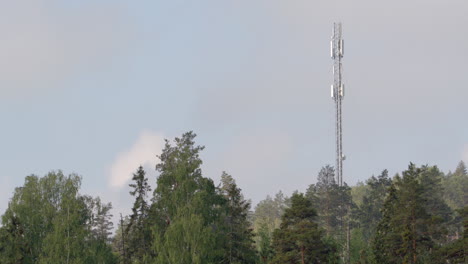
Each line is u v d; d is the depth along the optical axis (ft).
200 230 246.06
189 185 260.01
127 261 291.17
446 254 232.94
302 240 239.30
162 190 263.49
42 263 246.47
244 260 266.57
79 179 277.44
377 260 272.92
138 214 288.92
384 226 282.97
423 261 244.83
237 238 269.44
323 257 243.60
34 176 276.00
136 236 282.56
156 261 242.58
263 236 324.80
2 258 253.44
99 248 266.77
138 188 292.40
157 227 254.27
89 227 269.03
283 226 254.27
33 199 269.23
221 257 262.67
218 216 266.98
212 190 271.90
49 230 265.13
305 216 255.09
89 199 276.00
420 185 261.03
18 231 262.06
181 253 239.71
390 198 289.74
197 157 273.13
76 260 245.04
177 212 254.47
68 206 262.67
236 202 277.85
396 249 250.78
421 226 247.70
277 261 244.42
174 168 269.03
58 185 275.59
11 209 265.13
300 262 244.42
